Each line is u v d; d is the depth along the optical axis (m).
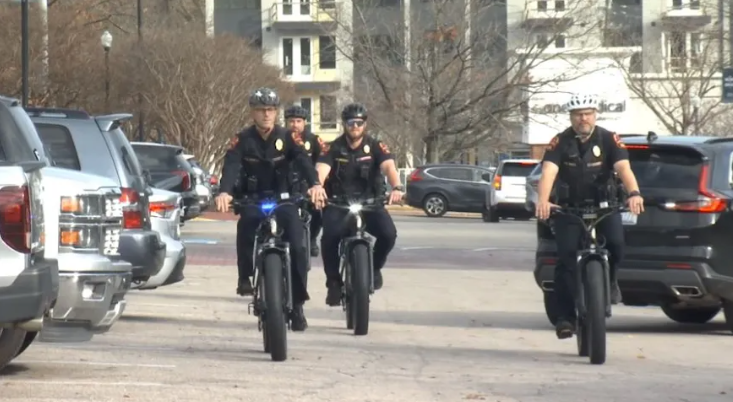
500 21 136.62
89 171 30.61
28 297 19.89
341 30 133.38
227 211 25.86
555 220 26.59
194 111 124.00
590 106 25.77
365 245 30.39
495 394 22.00
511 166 94.25
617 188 26.78
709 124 120.75
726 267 30.97
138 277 30.38
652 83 133.75
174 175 65.88
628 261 31.39
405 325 34.31
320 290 44.47
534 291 45.47
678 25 132.38
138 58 121.69
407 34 124.44
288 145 26.03
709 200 30.94
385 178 33.38
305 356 26.77
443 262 59.00
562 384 23.31
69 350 27.33
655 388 22.95
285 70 162.00
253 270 26.27
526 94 125.38
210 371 24.09
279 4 168.88
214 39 127.44
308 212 29.75
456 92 123.44
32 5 99.94
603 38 130.25
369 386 22.62
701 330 34.16
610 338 31.92
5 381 22.47
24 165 20.34
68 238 24.03
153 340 29.84
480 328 33.94
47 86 101.19
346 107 29.84
